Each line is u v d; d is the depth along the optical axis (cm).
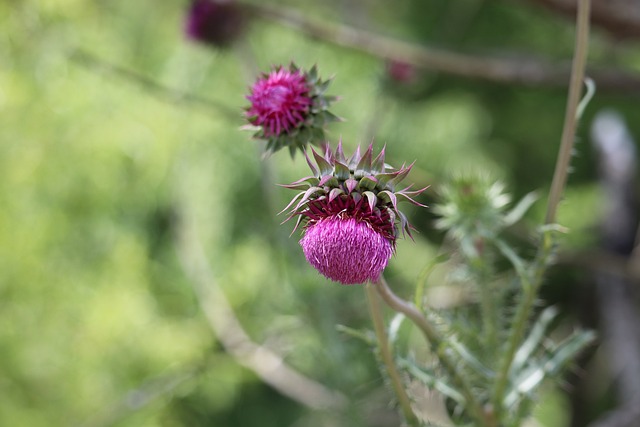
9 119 155
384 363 69
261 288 146
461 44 189
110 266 162
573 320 187
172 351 153
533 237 72
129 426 154
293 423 173
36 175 160
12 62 136
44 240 162
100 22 163
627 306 144
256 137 72
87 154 162
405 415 69
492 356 73
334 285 108
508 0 110
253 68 114
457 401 70
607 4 104
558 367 71
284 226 107
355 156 64
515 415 71
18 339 159
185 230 158
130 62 161
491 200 76
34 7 125
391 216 62
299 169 157
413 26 186
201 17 112
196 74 157
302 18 114
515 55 163
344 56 164
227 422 176
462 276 74
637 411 96
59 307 161
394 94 118
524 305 69
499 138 199
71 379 157
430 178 128
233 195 167
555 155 195
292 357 136
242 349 131
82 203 167
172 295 169
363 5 176
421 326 69
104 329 157
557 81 114
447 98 189
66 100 154
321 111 71
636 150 172
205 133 164
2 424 153
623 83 115
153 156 162
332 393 104
